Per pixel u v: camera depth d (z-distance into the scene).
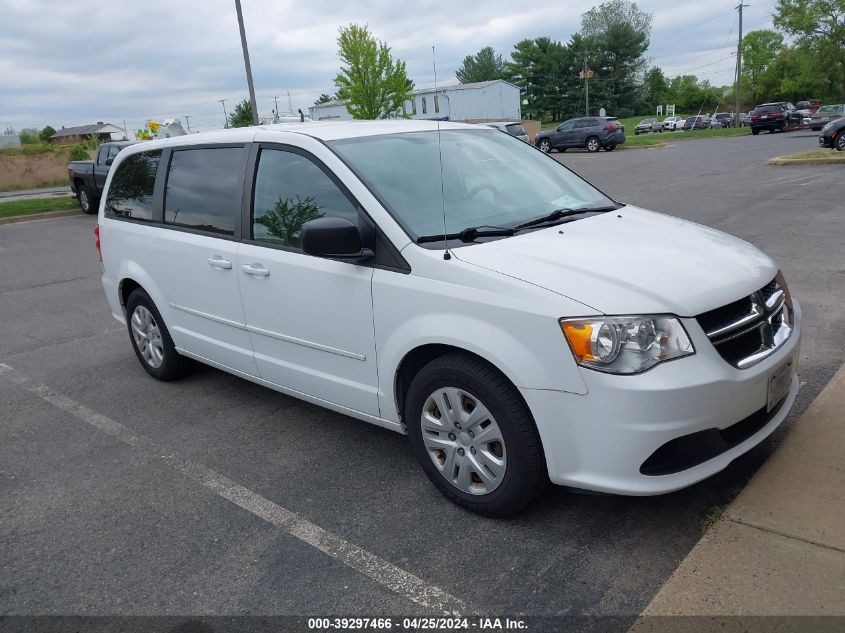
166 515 3.58
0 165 34.41
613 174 20.05
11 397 5.48
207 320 4.62
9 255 12.92
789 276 6.81
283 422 4.60
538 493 3.10
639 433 2.71
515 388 2.97
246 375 4.51
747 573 2.68
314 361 3.89
